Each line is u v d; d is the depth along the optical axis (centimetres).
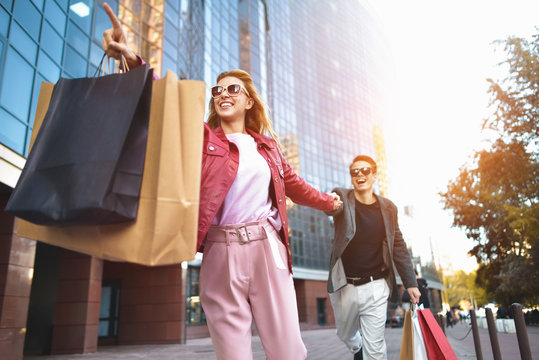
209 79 2906
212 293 180
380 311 363
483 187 1914
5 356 906
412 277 359
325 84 5588
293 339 181
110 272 1923
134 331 1833
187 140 139
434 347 301
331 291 370
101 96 142
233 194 185
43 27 1170
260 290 182
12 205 126
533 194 1719
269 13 4794
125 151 134
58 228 137
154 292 1862
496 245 2152
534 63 1719
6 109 973
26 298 984
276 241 189
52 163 131
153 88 144
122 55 160
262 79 3831
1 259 944
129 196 129
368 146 6144
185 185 135
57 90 150
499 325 1952
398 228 377
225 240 182
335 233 378
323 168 4900
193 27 2627
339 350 994
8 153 957
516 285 2069
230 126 211
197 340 2102
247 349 174
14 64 1023
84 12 1418
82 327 1305
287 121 4566
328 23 6262
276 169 205
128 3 1820
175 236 130
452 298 10762
